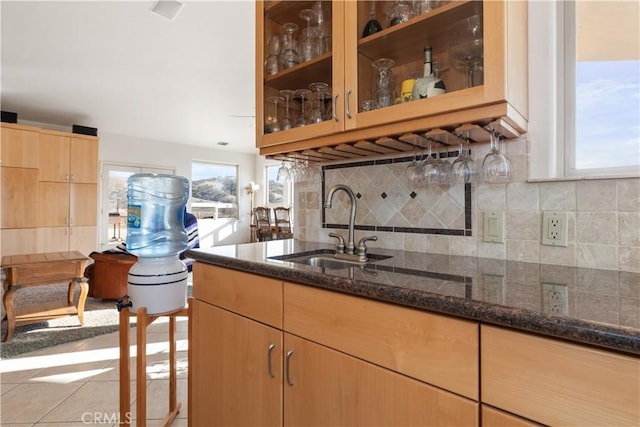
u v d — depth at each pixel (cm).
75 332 279
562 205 110
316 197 184
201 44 285
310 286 101
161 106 447
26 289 409
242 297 122
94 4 230
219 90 389
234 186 795
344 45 128
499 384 66
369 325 87
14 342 259
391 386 82
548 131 113
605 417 56
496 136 114
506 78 95
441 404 74
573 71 111
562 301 70
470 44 109
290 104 161
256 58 161
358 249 142
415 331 78
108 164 595
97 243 555
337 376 93
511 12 100
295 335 104
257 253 141
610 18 106
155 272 140
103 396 188
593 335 56
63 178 494
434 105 105
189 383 145
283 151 152
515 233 119
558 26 113
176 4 231
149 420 168
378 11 133
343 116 127
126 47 289
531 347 63
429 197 141
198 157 718
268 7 160
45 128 531
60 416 170
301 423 102
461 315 71
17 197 454
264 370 113
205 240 735
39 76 349
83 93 399
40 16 243
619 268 100
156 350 248
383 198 155
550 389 61
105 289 352
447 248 136
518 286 83
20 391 192
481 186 127
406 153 148
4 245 445
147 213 151
